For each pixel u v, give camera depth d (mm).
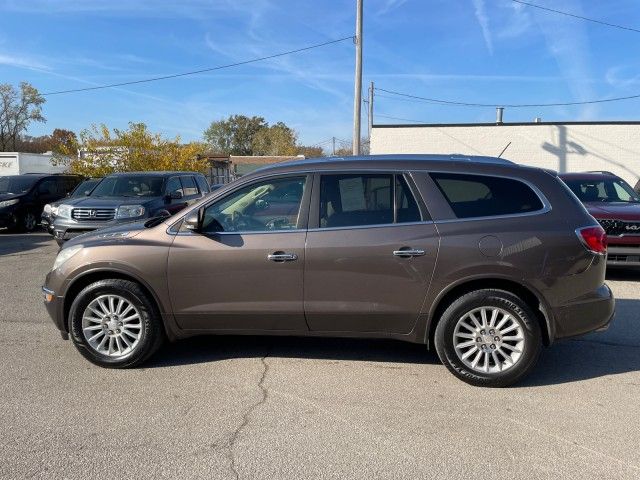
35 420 3785
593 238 4297
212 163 46375
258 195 4629
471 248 4254
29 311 6738
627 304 6973
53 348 5301
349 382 4457
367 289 4391
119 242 4676
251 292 4523
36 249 12523
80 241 4859
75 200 11219
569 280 4258
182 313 4633
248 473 3127
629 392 4258
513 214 4340
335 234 4410
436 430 3633
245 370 4719
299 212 4523
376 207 4461
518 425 3707
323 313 4461
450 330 4328
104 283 4664
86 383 4441
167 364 4867
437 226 4332
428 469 3164
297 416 3844
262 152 84188
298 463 3230
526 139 23750
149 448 3404
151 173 12430
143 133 25000
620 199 9539
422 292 4336
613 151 23234
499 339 4312
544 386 4379
